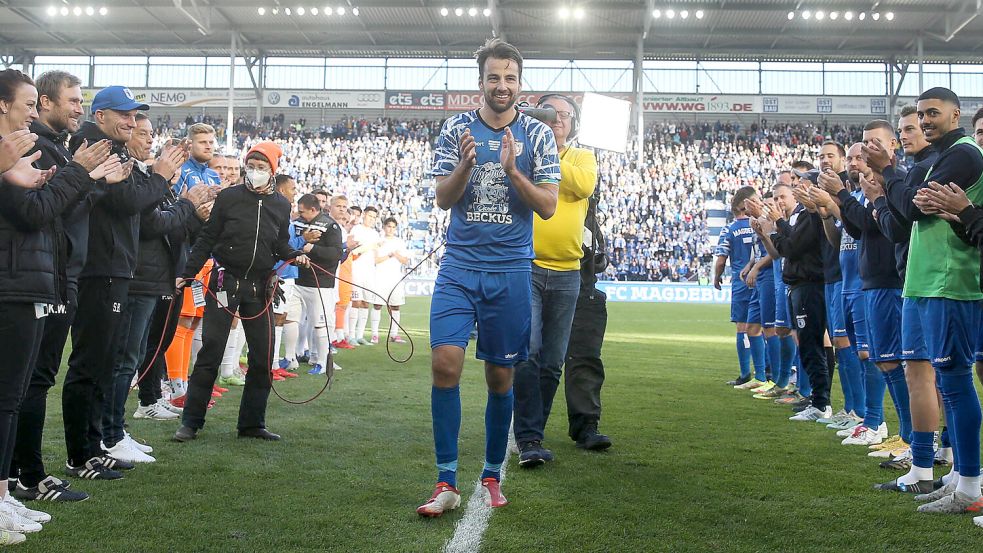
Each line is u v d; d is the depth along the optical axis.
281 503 3.23
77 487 3.44
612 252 27.41
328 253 7.64
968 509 3.27
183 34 32.12
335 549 2.70
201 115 35.91
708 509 3.27
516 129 3.27
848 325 5.04
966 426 3.31
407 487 3.52
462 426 5.08
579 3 27.33
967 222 3.15
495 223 3.22
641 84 30.17
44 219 2.82
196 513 3.08
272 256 4.68
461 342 3.19
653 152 32.31
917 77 33.00
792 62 34.09
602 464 4.09
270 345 4.62
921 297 3.46
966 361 3.35
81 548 2.67
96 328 3.61
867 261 4.24
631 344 11.61
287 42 32.94
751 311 7.39
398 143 33.16
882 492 3.60
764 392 6.85
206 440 4.51
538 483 3.67
